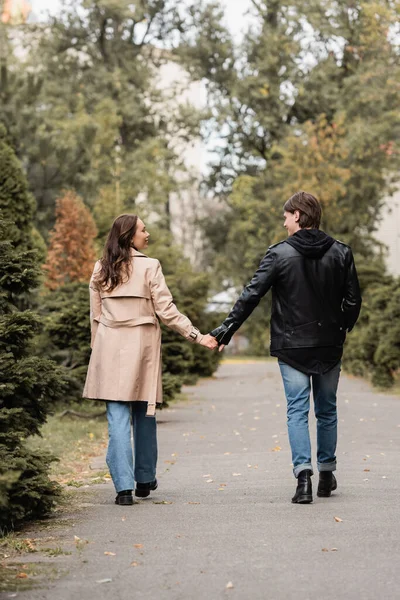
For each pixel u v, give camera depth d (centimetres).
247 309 728
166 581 483
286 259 721
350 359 2969
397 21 3141
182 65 5322
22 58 5319
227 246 5838
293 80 5078
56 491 665
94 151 3950
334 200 4175
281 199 4294
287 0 4969
